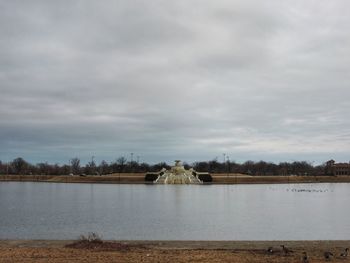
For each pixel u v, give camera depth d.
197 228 61.53
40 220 71.81
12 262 26.33
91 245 32.81
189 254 29.50
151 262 26.62
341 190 184.25
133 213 84.38
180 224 66.25
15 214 82.50
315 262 27.14
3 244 35.41
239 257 28.47
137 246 33.75
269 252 30.47
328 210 92.19
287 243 37.06
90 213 84.06
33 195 143.12
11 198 129.50
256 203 111.19
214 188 195.12
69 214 82.50
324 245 35.66
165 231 58.31
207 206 101.50
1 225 65.19
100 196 138.12
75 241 36.69
